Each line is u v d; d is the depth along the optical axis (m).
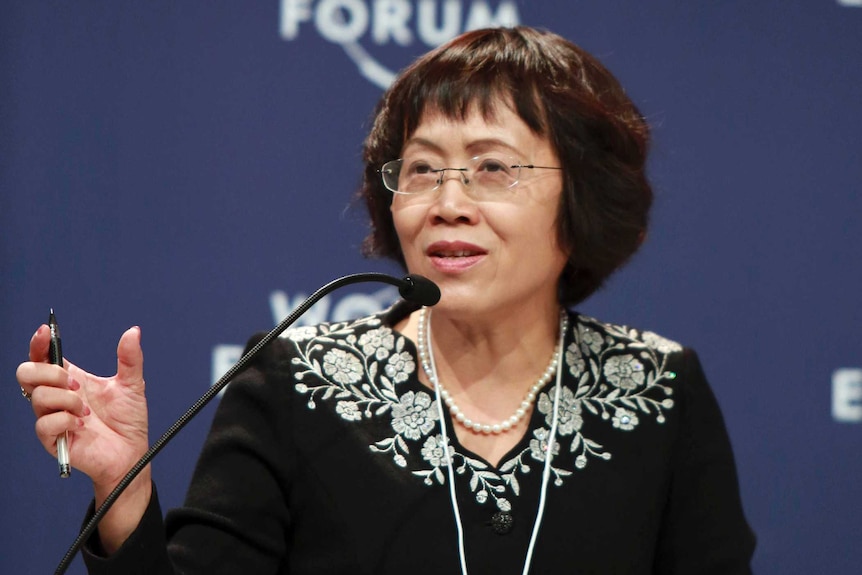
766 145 9.25
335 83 9.10
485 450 5.79
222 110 9.01
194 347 8.95
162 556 4.86
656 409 6.00
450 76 5.68
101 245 8.87
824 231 9.25
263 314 9.02
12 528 8.86
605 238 5.95
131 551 4.76
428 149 5.66
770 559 9.19
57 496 8.92
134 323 8.88
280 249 9.04
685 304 9.20
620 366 6.10
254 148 9.03
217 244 8.98
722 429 6.19
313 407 5.72
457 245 5.55
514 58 5.76
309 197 9.07
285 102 9.06
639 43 9.25
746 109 9.25
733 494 6.05
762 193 9.24
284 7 9.07
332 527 5.53
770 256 9.24
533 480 5.67
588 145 5.77
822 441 9.23
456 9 9.16
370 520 5.50
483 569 5.44
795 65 9.27
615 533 5.62
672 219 9.20
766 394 9.23
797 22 9.29
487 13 9.17
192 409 4.81
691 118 9.24
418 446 5.71
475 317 5.70
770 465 9.21
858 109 9.28
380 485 5.57
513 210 5.58
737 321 9.23
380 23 9.13
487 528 5.53
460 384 5.94
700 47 9.27
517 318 5.92
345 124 9.09
